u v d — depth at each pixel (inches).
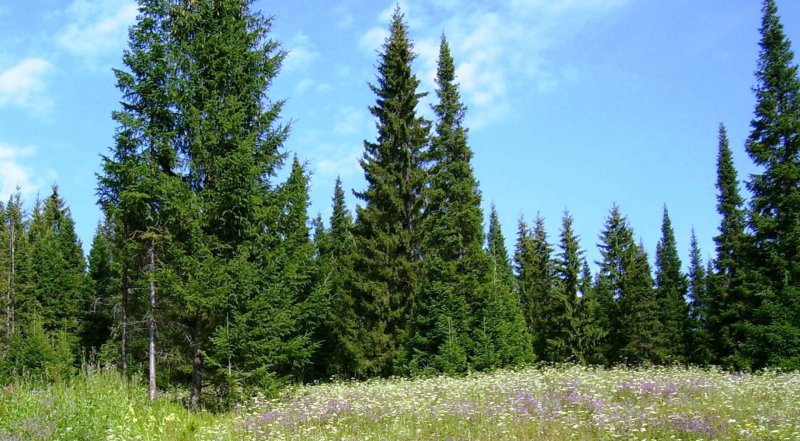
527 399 611.8
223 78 773.9
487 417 551.5
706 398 606.9
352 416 591.8
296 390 793.6
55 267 1958.7
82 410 509.7
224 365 724.7
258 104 799.1
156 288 730.8
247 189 736.3
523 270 2486.5
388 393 686.5
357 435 523.8
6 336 1745.8
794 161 1234.6
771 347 1162.0
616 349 2005.4
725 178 1887.3
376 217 1177.4
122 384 606.5
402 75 1243.2
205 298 692.1
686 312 2146.9
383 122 1240.2
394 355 1134.4
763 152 1246.3
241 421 605.9
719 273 1809.8
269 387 724.7
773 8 1288.1
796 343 1131.3
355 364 1155.3
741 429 476.7
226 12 797.9
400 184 1205.7
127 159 729.6
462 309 1117.1
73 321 1908.2
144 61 745.0
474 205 1269.7
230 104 756.6
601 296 2129.7
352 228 1221.7
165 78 750.5
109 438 477.7
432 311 1119.0
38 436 473.7
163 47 751.1
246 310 727.1
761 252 1249.4
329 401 642.2
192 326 772.6
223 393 749.9
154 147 745.6
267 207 759.1
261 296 729.6
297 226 968.9
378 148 1232.8
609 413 540.1
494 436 496.4
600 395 617.6
